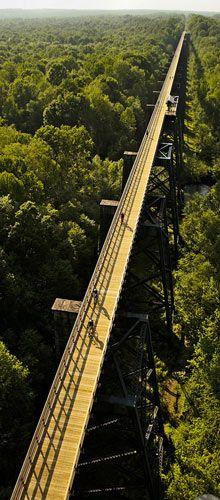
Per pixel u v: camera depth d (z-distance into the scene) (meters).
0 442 26.67
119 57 108.31
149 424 27.88
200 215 50.72
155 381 29.31
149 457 27.61
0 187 42.88
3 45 146.38
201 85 104.88
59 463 20.00
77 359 24.59
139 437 23.53
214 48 147.75
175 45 181.12
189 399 32.88
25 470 19.52
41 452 20.41
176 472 25.64
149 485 26.19
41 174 50.44
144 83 97.81
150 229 39.41
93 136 70.69
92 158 65.19
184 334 41.31
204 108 95.31
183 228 52.28
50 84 82.25
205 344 32.47
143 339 26.36
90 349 25.16
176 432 30.67
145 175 42.94
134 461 29.38
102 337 25.89
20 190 43.69
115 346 25.22
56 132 57.47
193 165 72.50
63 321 27.91
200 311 37.03
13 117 73.19
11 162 46.75
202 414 29.23
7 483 27.27
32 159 50.31
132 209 37.97
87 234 48.06
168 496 25.84
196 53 161.75
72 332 25.11
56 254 40.47
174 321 42.75
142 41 159.50
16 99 78.00
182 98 88.19
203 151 80.62
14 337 34.12
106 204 42.41
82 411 21.98
